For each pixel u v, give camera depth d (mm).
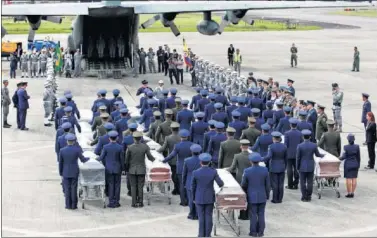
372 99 42156
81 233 18875
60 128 23750
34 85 46219
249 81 34938
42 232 18922
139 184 21469
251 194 18750
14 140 31203
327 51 72562
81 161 21125
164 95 29219
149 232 19047
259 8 43719
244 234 19062
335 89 32938
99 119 25797
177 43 78875
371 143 26406
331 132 23719
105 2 43094
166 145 22516
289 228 19516
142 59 52281
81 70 49812
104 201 21406
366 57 66750
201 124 24359
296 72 54781
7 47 60312
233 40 84812
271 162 21844
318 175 22266
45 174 25438
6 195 22641
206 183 18391
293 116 28484
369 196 22906
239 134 24984
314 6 44156
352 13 156500
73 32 48969
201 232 18594
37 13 42781
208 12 45438
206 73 41969
